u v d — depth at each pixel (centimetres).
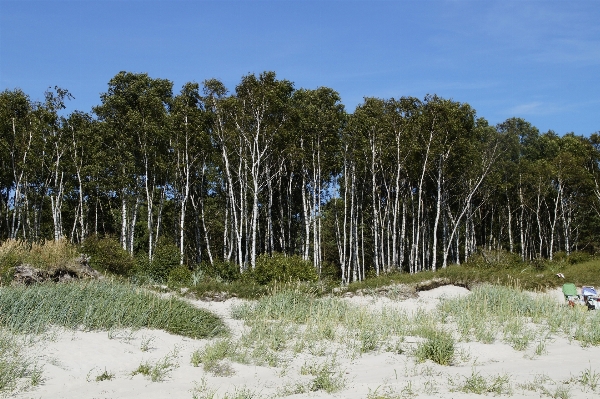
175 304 1452
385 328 1336
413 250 3650
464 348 1159
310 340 1237
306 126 3406
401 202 4216
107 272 2080
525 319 1516
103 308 1253
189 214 4253
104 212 4331
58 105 3394
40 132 3219
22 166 3116
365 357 1101
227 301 1892
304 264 2338
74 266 1797
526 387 824
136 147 3441
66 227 4331
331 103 3591
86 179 3594
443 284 2150
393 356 1098
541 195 4722
